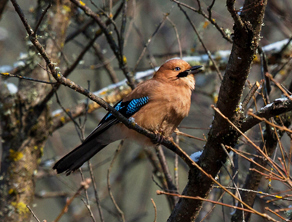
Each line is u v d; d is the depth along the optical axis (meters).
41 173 13.72
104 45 16.12
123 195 15.09
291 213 7.37
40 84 11.20
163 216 16.62
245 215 8.52
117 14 11.03
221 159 7.39
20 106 11.05
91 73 17.84
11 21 17.34
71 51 17.02
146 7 17.00
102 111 17.09
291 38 11.32
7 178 10.80
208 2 14.72
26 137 11.02
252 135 11.77
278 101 6.93
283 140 13.90
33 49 11.23
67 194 13.77
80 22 13.80
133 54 18.19
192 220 7.77
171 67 9.76
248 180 8.79
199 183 7.51
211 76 16.80
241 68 6.55
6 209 10.62
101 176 17.23
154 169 13.14
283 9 14.01
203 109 15.57
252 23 6.36
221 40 16.09
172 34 16.73
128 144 16.42
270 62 12.36
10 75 6.10
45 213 16.73
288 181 6.12
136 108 9.26
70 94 16.41
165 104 9.12
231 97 6.84
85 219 15.39
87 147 9.40
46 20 11.43
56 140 16.73
